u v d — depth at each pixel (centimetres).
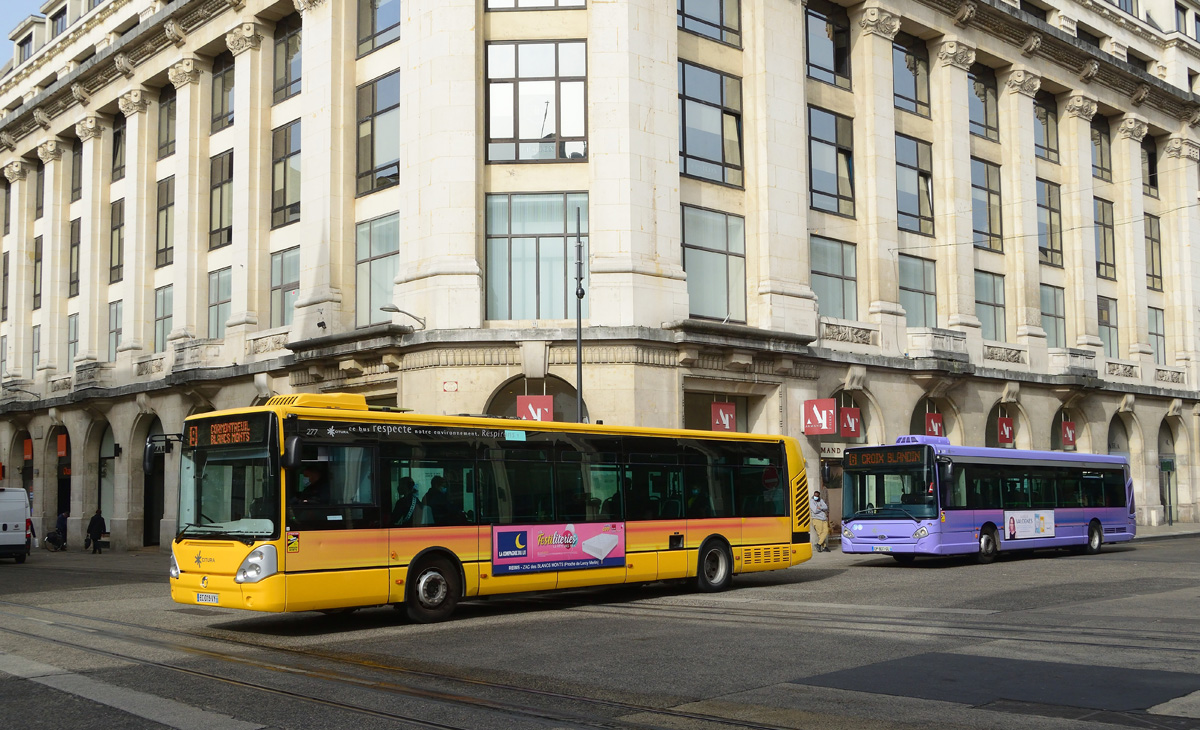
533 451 1661
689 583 1938
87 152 4109
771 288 2944
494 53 2752
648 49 2752
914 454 2398
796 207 3055
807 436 3009
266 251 3325
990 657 1085
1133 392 4247
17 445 4541
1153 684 930
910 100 3559
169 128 3822
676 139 2789
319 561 1380
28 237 4628
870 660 1078
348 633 1397
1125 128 4434
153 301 3812
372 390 2827
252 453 1392
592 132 2689
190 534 1430
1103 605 1534
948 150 3575
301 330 3000
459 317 2605
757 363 2873
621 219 2655
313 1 3078
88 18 4219
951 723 800
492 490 1599
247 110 3331
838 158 3322
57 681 1004
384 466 1476
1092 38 4441
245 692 946
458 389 2577
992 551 2492
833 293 3241
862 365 3181
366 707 877
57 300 4334
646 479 1816
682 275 2742
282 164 3303
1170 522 4578
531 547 1623
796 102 3095
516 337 2567
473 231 2636
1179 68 4762
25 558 3209
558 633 1350
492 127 2736
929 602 1614
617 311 2623
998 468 2556
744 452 1995
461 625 1472
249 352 3238
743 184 3016
